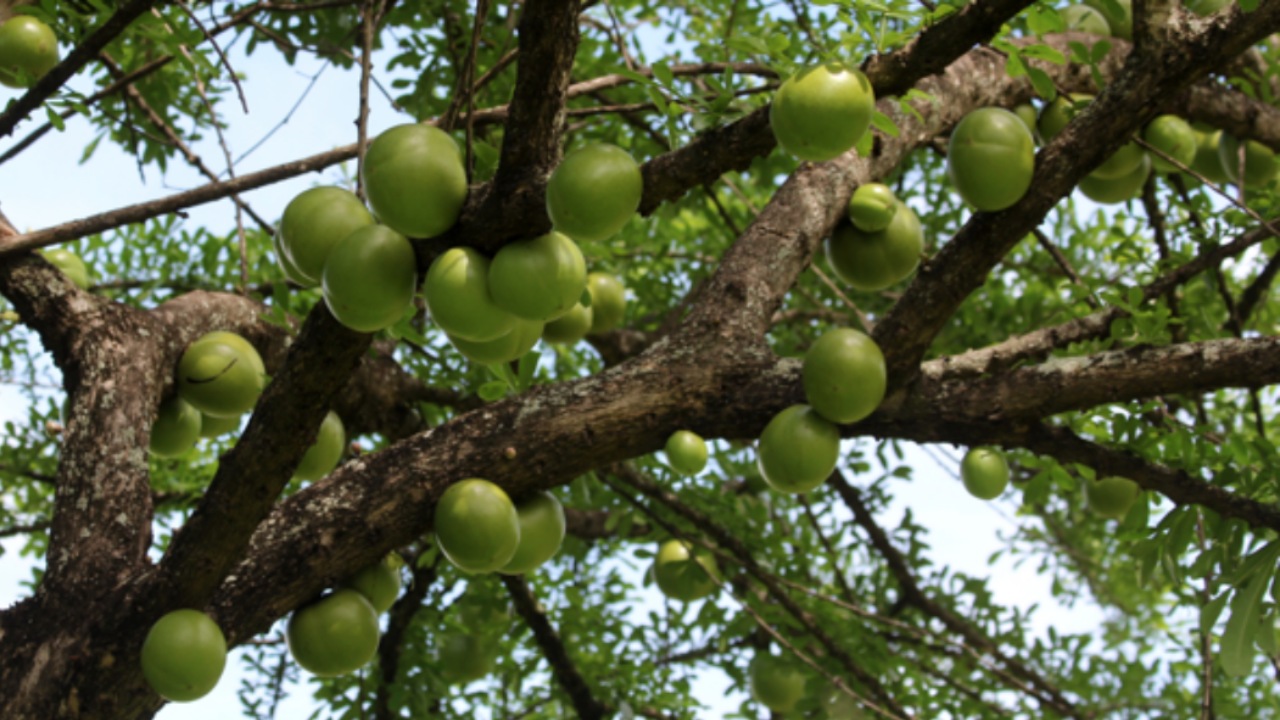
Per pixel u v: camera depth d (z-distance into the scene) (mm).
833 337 2652
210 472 5066
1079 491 5844
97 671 2500
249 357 3318
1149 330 2840
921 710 4582
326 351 2301
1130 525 3033
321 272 2223
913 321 2707
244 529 2455
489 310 2166
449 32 4145
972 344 5398
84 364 3113
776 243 3406
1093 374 2768
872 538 5180
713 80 2398
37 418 5012
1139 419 3047
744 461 5566
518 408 2869
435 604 4844
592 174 2014
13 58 3111
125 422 2996
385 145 2111
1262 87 4070
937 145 4219
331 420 3314
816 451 2670
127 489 2873
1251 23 2398
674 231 6148
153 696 2572
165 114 4848
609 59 4934
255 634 2670
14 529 4398
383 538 2715
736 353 3027
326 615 2676
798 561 4984
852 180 3689
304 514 2715
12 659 2578
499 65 2877
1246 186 4141
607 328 4277
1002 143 2545
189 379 3227
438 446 2797
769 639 5105
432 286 2145
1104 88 2633
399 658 4660
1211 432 3307
